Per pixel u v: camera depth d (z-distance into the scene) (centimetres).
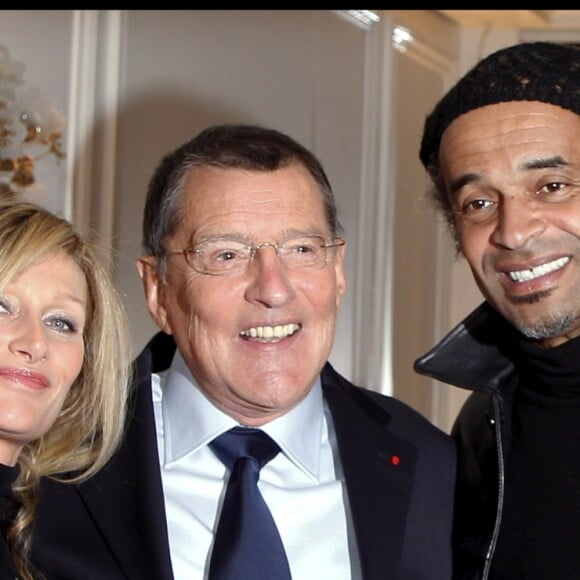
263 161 249
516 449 253
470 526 260
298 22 466
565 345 246
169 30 441
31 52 412
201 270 247
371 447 261
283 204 246
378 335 482
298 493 255
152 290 263
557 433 248
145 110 434
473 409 279
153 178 262
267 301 243
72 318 235
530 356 250
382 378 485
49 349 231
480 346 267
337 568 250
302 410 261
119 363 250
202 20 448
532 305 247
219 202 246
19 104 398
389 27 486
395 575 247
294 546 250
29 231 229
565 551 239
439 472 268
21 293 228
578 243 244
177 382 263
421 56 518
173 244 252
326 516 254
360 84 482
